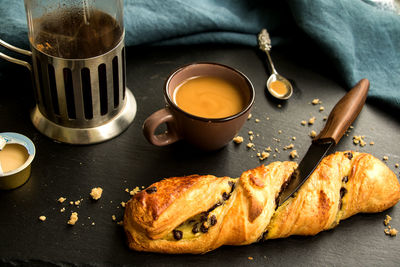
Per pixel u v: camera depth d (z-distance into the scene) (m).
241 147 0.69
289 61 0.80
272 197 0.61
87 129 0.67
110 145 0.68
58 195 0.63
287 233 0.61
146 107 0.72
